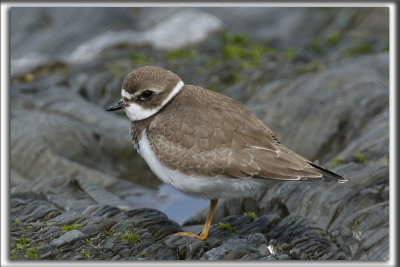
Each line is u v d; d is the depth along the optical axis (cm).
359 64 1764
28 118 1462
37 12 2255
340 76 1612
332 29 2306
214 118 883
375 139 1257
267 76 1861
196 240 884
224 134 870
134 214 971
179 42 2255
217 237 930
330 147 1408
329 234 933
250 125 890
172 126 889
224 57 2069
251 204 1120
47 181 1137
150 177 1416
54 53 2102
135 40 2192
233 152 863
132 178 1408
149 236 889
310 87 1582
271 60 2027
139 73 948
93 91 1819
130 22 2320
